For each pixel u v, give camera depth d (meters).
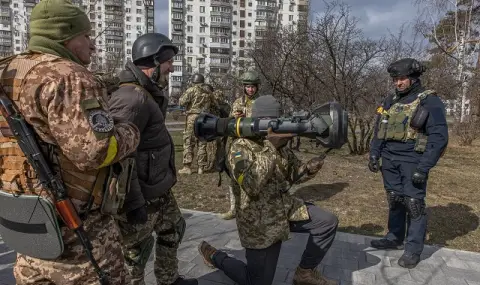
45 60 1.54
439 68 13.14
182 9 63.41
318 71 9.79
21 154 1.55
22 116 1.50
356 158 9.59
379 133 3.84
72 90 1.48
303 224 2.80
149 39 2.43
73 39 1.70
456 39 16.38
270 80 9.71
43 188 1.53
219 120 2.53
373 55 9.76
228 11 64.75
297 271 2.97
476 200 6.02
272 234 2.52
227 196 5.76
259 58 11.18
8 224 1.62
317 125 2.13
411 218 3.57
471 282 3.28
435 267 3.54
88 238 1.61
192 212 4.94
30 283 1.65
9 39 43.00
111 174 1.68
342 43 9.67
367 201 5.72
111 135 1.52
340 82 9.59
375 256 3.72
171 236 2.77
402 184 3.74
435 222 4.86
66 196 1.53
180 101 7.14
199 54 64.69
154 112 2.41
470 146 13.87
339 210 5.23
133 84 2.35
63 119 1.45
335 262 3.56
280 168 2.52
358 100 10.08
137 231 2.46
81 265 1.63
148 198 2.45
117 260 1.76
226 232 4.22
